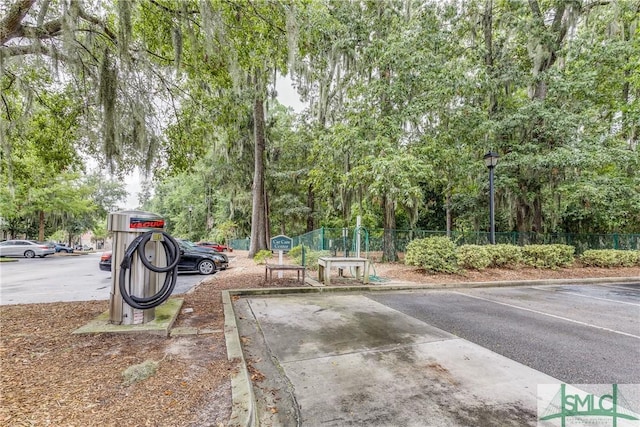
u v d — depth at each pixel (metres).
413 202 12.16
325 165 14.09
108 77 5.91
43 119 7.51
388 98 12.20
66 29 5.04
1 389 2.44
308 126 22.27
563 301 6.70
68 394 2.38
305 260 10.73
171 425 2.02
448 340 4.16
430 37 11.57
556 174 11.80
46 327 4.10
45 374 2.73
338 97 14.49
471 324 4.92
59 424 1.99
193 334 3.93
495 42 13.76
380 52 11.73
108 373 2.77
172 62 7.27
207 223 33.75
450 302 6.50
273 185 22.28
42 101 7.14
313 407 2.55
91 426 1.98
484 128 11.55
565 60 12.90
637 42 12.05
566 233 15.36
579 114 12.16
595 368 3.34
